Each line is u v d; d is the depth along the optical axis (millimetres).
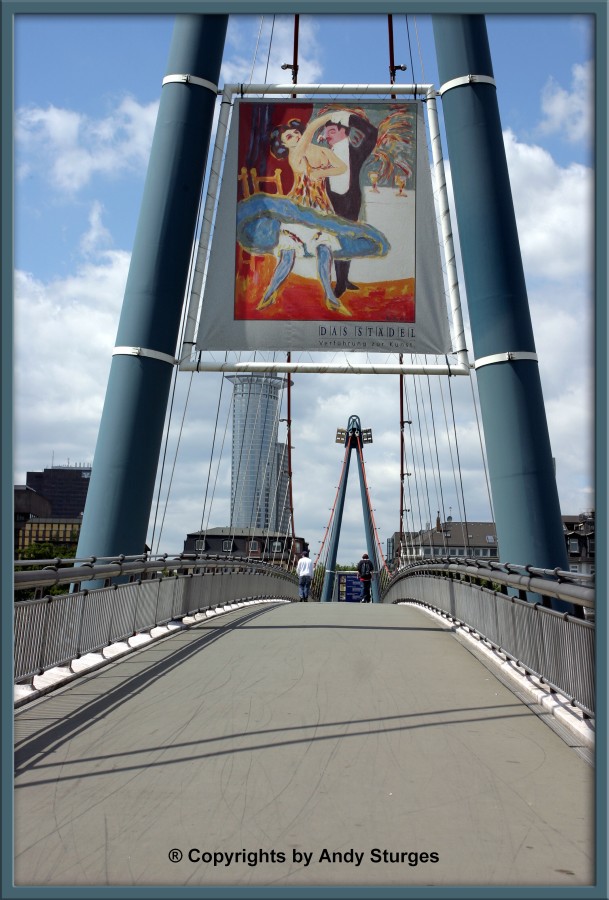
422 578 20062
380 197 16516
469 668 9703
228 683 8734
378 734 6703
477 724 7031
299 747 6324
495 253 15430
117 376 15133
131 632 11438
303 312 16203
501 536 14852
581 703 6820
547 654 7895
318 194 16516
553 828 4719
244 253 16344
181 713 7375
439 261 16422
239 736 6629
